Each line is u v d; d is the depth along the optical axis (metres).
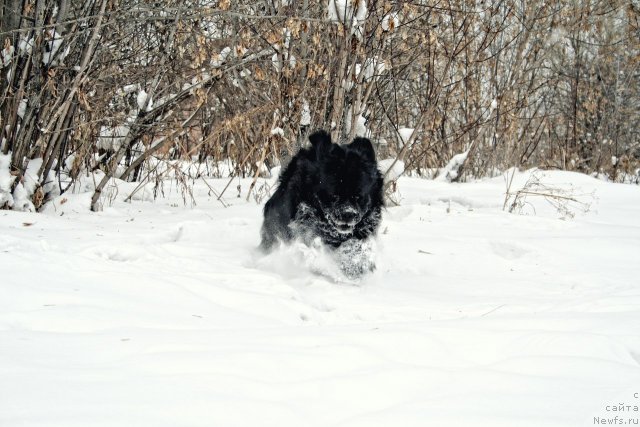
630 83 16.22
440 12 9.48
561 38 14.20
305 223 5.88
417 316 4.51
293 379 2.73
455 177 12.56
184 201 8.63
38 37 7.28
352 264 5.70
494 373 2.86
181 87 9.41
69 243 5.52
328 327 3.69
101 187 7.78
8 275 4.14
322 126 8.61
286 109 8.84
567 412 2.44
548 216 9.23
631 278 5.78
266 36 9.19
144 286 4.30
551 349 3.33
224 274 5.03
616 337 3.52
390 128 11.77
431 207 9.12
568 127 15.98
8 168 7.23
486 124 12.34
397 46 9.34
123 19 7.57
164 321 3.64
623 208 9.91
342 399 2.56
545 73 16.36
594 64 16.12
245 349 3.04
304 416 2.39
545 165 14.88
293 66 8.99
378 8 8.05
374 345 3.30
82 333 3.24
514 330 3.65
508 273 6.04
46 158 7.49
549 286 5.54
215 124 11.15
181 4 7.90
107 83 8.82
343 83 8.20
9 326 3.36
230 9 8.80
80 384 2.50
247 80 9.61
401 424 2.33
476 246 6.89
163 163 10.19
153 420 2.22
